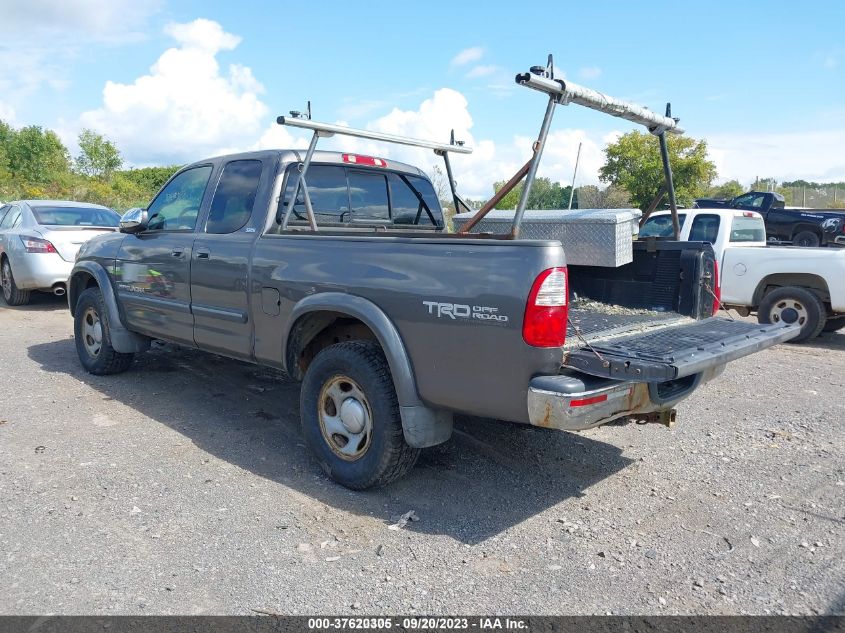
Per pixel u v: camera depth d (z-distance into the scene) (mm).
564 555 3449
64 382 6465
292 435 5113
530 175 3713
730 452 4930
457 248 3617
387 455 3938
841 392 6613
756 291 9523
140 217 5855
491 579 3217
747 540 3629
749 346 3744
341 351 4105
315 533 3631
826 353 8586
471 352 3527
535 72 3555
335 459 4223
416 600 3037
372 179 5660
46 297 12031
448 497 4105
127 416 5488
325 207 5289
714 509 3998
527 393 3379
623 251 4594
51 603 2959
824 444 5121
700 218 10125
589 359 3338
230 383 6488
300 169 5047
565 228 4637
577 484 4328
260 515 3816
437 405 3773
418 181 6086
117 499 3977
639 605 3025
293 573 3236
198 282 5227
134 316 6137
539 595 3092
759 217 10633
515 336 3357
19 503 3900
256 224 4875
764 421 5668
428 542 3559
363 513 3877
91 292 6555
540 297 3301
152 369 6977
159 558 3346
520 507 3990
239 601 3006
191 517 3775
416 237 4211
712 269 4707
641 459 4773
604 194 15289
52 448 4758
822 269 8930
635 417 4512
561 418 3312
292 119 4531
